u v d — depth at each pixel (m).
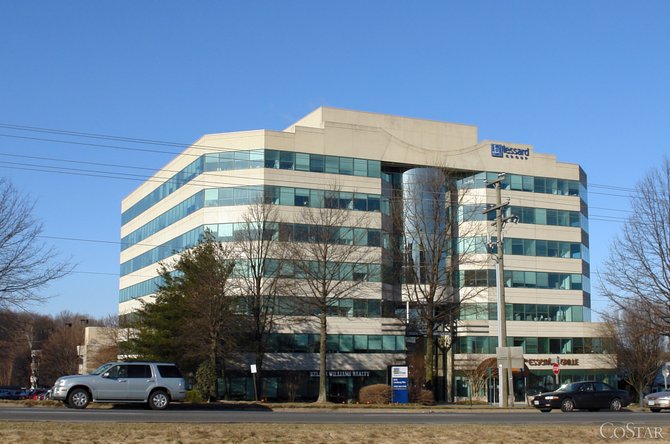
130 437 16.86
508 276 73.56
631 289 35.41
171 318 52.19
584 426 22.39
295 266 54.25
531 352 73.50
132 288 85.56
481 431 19.89
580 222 79.00
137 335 56.91
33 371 104.12
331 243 53.47
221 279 51.41
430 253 56.62
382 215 67.69
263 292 57.28
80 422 20.45
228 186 64.81
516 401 71.56
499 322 42.75
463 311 71.00
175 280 54.22
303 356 63.81
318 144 66.75
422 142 73.62
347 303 65.44
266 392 62.38
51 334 110.69
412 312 66.56
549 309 75.19
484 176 74.06
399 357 66.56
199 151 67.06
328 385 64.62
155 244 77.69
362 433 18.73
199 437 17.12
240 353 59.06
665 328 35.41
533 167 76.88
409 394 48.28
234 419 23.33
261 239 56.44
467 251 63.84
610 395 37.91
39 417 22.44
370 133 68.94
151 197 80.19
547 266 75.81
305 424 21.31
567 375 74.88
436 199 56.41
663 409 36.38
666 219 34.91
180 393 29.86
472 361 69.44
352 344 65.44
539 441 18.25
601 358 73.12
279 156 65.12
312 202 65.31
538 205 76.44
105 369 29.36
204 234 58.34
